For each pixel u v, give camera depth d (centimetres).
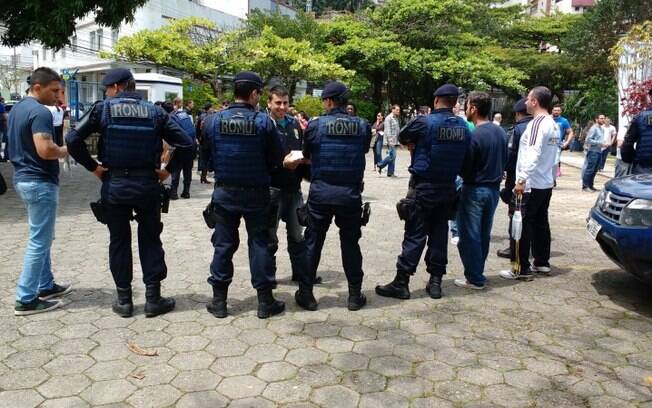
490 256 620
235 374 330
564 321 427
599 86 2878
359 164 421
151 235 411
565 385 327
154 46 1903
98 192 980
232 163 396
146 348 361
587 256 632
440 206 454
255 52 2047
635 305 465
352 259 433
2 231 661
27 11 909
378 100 2939
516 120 567
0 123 1338
